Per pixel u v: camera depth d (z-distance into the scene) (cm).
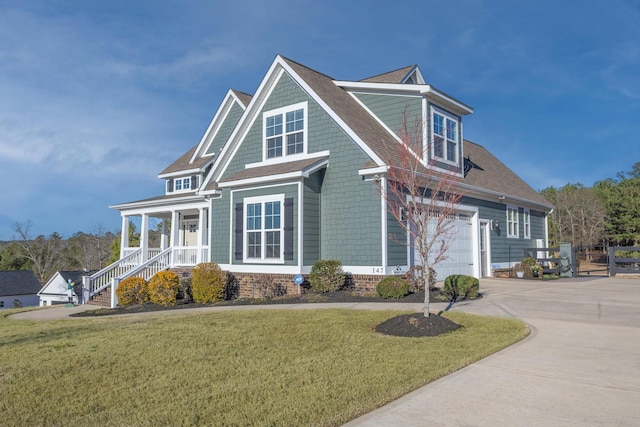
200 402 511
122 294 1586
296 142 1666
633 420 434
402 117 1669
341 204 1516
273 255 1569
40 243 5234
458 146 1792
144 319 1125
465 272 1836
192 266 1986
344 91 1822
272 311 1162
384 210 1409
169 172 2430
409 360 660
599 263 4072
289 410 478
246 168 1820
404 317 915
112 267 2025
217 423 451
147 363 673
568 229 4406
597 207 4294
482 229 1984
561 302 1195
